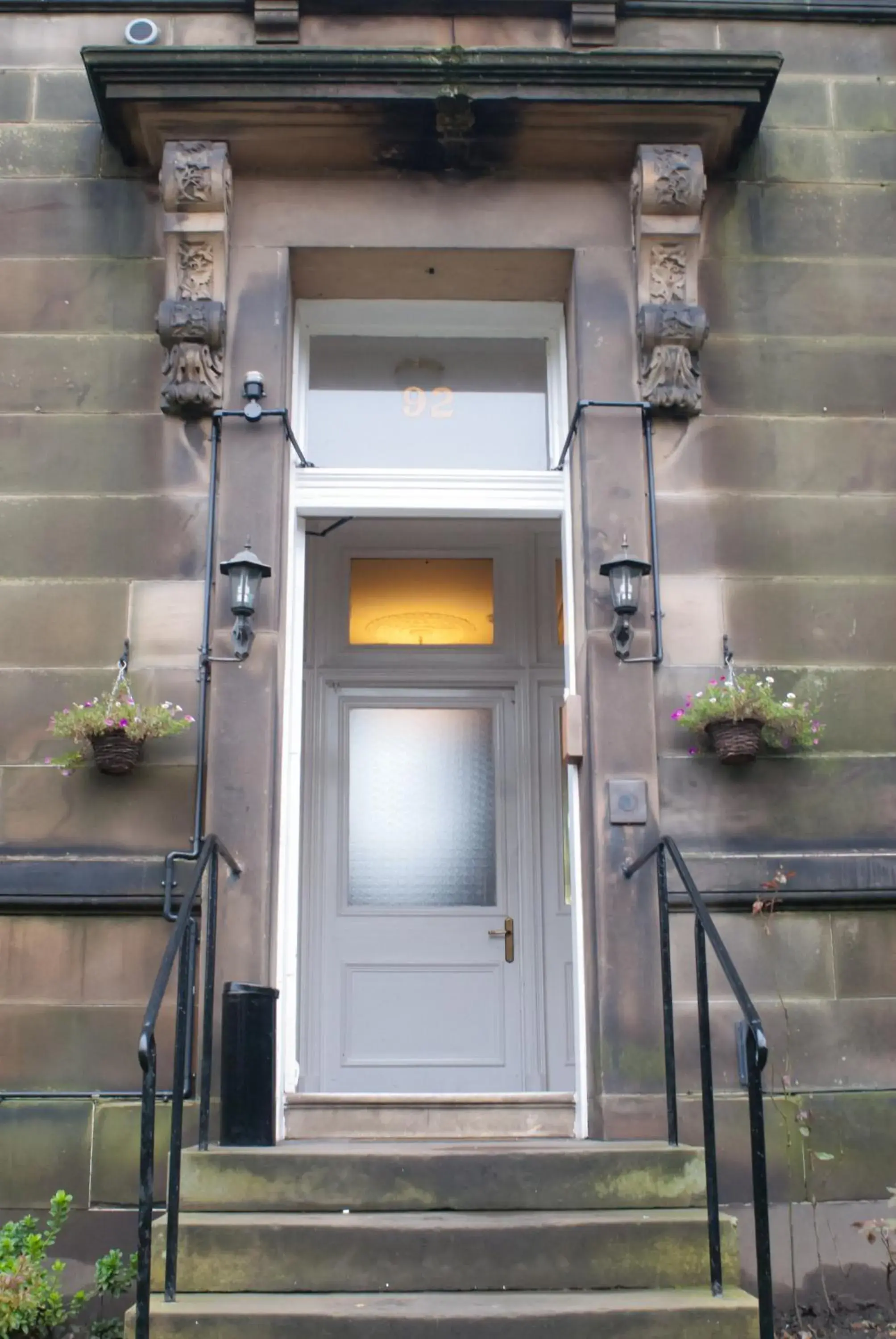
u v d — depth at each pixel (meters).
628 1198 3.94
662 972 4.42
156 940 4.61
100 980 4.58
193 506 5.02
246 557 4.73
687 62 5.14
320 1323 3.38
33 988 4.57
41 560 4.97
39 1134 4.44
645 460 5.09
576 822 4.96
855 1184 4.46
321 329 5.68
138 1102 4.47
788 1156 4.47
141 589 4.94
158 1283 3.68
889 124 5.59
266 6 5.45
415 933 6.27
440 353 5.77
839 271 5.41
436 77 5.12
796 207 5.47
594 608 4.94
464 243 5.27
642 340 5.14
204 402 5.07
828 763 4.87
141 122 5.20
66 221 5.36
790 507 5.12
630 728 4.81
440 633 6.70
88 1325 4.16
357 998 6.18
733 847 4.76
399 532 6.77
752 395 5.23
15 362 5.18
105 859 4.65
